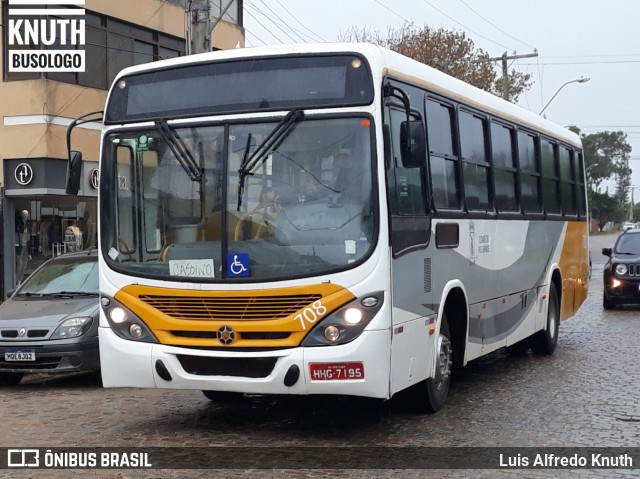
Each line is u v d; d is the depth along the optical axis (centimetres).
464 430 816
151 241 775
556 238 1365
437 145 885
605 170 11262
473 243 968
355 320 707
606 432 806
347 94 736
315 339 713
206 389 750
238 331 729
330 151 732
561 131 1448
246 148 751
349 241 716
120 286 780
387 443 768
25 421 895
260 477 660
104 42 2458
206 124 767
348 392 711
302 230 726
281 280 720
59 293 1232
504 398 977
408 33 4712
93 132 2391
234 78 770
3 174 2270
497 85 4803
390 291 721
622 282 2059
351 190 723
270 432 820
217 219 748
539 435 796
